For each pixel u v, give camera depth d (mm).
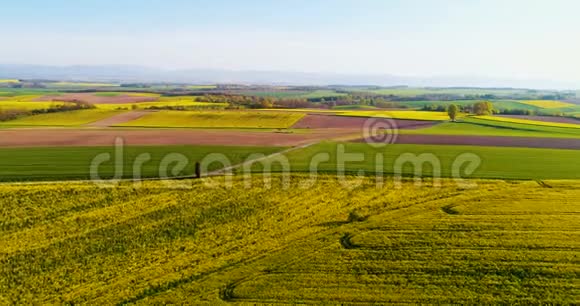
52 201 30922
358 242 24359
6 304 18375
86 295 19047
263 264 21844
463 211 29656
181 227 26891
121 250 23578
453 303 18203
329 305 18109
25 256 22688
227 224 27516
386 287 19422
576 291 18969
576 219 27781
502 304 18094
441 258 22141
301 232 26234
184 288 19641
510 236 24859
